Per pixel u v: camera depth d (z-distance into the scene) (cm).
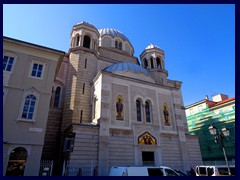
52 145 2658
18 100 1894
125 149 2317
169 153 2600
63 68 3338
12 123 1783
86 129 2189
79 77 3045
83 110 2816
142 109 2762
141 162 2330
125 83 2800
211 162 3738
